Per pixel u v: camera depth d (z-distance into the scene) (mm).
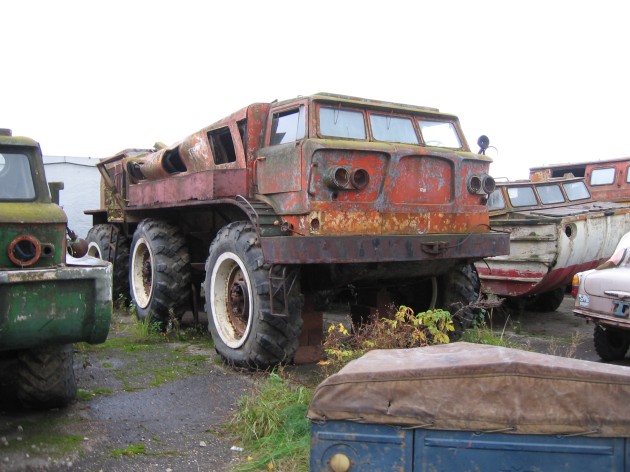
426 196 5684
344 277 5578
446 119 6309
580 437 2371
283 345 5418
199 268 7406
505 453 2406
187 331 7387
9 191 4207
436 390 2475
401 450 2473
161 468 3619
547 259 8141
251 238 5547
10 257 3918
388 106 5836
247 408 4234
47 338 3924
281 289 5309
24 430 4121
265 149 5789
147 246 7551
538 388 2414
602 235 8742
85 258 4582
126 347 6664
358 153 5316
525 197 9156
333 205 5188
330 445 2521
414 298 6844
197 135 6742
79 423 4289
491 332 7031
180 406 4688
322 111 5461
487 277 8797
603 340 6477
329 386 2539
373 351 3072
